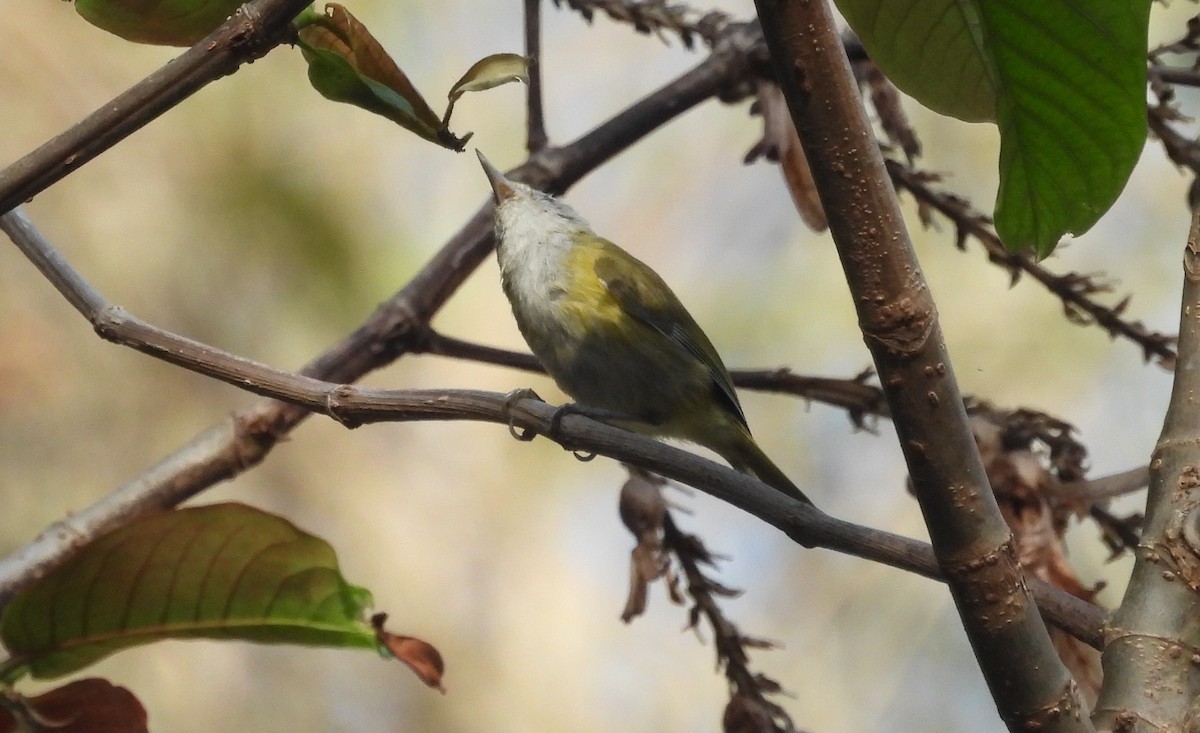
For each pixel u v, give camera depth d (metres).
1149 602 4.16
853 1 4.61
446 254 6.92
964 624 3.95
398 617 14.84
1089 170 4.69
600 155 7.13
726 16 7.08
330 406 4.98
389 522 15.26
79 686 4.04
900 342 3.76
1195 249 4.64
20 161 3.86
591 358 8.59
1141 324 6.37
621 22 7.09
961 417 3.82
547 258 8.63
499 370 15.89
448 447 15.89
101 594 4.18
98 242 13.89
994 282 15.16
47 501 13.34
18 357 13.47
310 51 4.30
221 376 5.00
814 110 3.63
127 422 13.88
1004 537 3.87
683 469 4.79
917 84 4.75
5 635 4.14
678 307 8.71
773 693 5.68
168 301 13.91
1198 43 5.96
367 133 14.84
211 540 4.20
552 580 15.53
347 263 14.38
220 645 14.20
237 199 14.25
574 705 15.03
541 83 7.23
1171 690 3.99
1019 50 4.53
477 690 14.88
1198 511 4.20
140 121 3.89
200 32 4.46
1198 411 4.41
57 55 14.22
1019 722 3.93
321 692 14.45
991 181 15.22
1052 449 6.24
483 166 8.68
